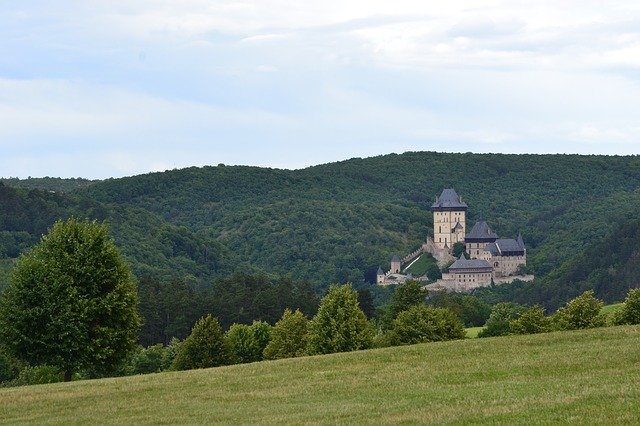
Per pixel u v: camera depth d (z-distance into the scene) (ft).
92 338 217.36
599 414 117.19
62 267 217.36
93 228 226.17
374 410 132.87
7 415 149.69
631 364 162.09
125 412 146.00
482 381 157.28
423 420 121.29
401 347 215.92
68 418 142.72
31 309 213.46
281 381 172.65
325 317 319.06
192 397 158.30
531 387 144.66
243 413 138.31
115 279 222.28
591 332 214.28
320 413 133.18
